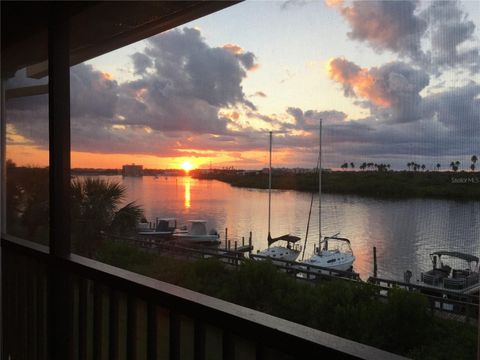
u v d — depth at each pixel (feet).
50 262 7.55
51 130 7.55
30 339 8.52
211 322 4.27
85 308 6.84
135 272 6.16
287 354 3.58
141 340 6.65
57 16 7.54
